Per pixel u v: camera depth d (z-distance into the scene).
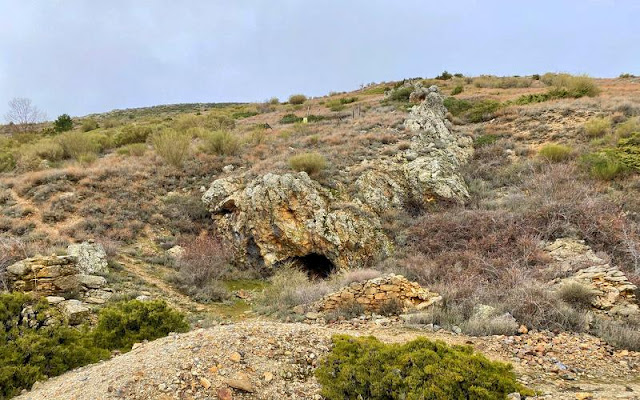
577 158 17.33
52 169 18.56
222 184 16.08
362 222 14.02
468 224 13.09
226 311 9.96
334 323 7.99
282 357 4.68
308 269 13.93
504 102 28.64
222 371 4.22
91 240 12.23
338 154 18.41
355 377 3.93
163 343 5.32
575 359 5.62
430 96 25.34
